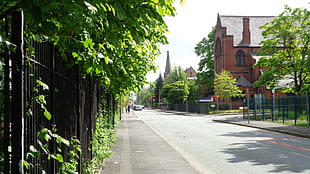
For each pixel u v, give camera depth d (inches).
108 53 197.0
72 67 196.7
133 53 280.8
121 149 496.4
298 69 1219.2
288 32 1254.9
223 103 2324.1
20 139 87.4
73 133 197.5
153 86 449.4
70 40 152.3
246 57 2628.0
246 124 1128.2
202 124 1218.6
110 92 563.8
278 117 1194.0
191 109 2635.3
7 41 79.4
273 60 1306.6
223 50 2615.7
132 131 847.7
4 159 87.5
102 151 342.6
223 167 367.9
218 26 2775.6
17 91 87.0
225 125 1159.6
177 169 345.4
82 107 235.1
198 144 590.6
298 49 1272.1
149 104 6328.7
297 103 1045.2
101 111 417.4
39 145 122.9
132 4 145.6
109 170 332.2
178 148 532.7
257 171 346.6
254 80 2514.8
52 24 118.9
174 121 1439.5
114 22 149.9
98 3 123.4
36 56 118.0
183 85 3125.0
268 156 449.7
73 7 116.9
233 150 511.5
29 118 107.7
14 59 86.8
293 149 523.5
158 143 577.6
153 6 149.4
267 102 1294.3
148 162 384.8
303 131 814.5
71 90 191.3
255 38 2704.2
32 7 101.8
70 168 168.1
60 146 146.6
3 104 90.7
